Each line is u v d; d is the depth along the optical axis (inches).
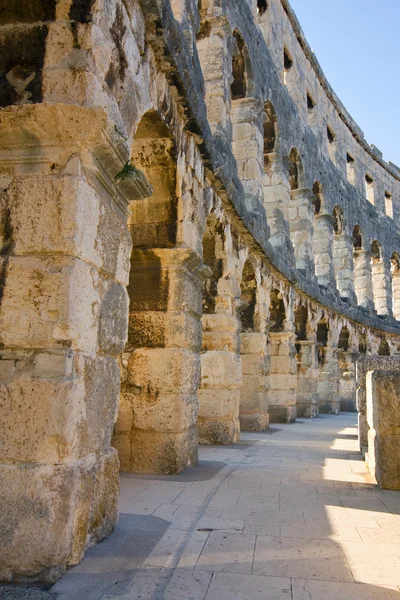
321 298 853.8
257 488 278.2
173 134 303.1
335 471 330.6
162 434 304.8
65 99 175.9
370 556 177.2
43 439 153.5
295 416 732.0
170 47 258.4
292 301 737.6
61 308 160.4
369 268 1211.9
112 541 180.1
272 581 155.7
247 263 551.5
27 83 179.6
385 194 1427.2
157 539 186.4
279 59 783.7
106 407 185.2
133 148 309.6
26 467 152.7
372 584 154.5
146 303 316.5
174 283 315.3
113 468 190.4
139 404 308.2
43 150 171.8
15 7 182.2
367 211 1242.6
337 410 938.7
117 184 197.6
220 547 183.2
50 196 167.3
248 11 620.7
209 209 388.5
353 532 203.0
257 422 574.9
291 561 171.6
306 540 192.5
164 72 277.7
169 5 251.1
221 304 450.6
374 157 1328.7
